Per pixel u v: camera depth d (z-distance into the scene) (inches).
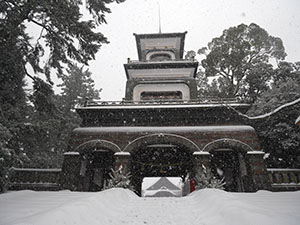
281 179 622.2
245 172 685.3
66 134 978.7
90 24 505.7
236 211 200.4
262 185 602.5
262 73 1080.8
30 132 553.9
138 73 1014.4
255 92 1119.0
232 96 1172.5
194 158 659.4
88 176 786.2
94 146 692.1
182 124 735.1
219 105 721.0
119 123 752.3
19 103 535.8
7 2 425.1
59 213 181.6
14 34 417.4
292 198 317.1
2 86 468.1
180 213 259.4
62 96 1216.8
